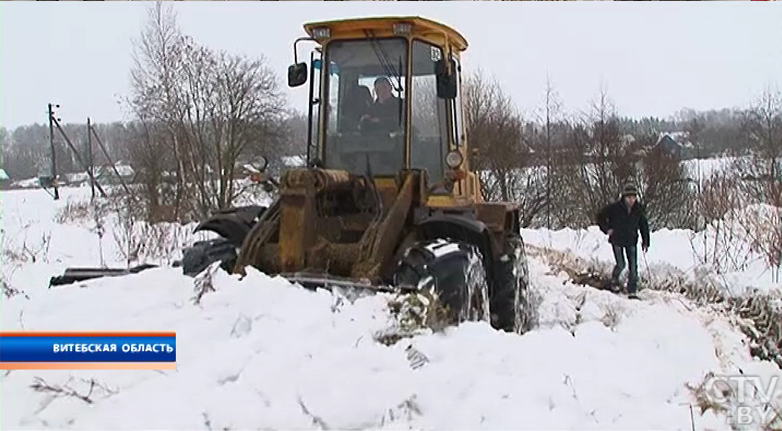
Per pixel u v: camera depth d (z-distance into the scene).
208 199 23.27
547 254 15.16
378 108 7.01
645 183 22.47
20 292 7.72
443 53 7.17
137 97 25.34
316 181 6.18
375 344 4.76
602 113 23.95
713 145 23.08
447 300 5.70
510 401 4.45
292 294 5.14
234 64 32.50
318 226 6.39
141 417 4.15
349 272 6.11
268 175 6.78
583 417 4.43
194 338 4.83
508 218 8.25
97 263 11.62
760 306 9.06
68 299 5.38
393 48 7.01
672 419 4.58
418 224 6.50
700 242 15.24
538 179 25.39
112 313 5.15
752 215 13.59
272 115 26.11
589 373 4.99
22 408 4.26
